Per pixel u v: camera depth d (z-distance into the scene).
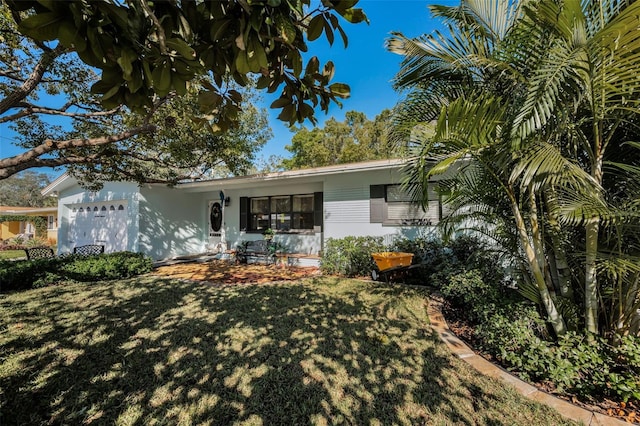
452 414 2.17
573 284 3.28
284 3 0.96
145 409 2.28
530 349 2.67
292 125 1.49
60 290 5.96
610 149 2.88
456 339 3.43
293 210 9.55
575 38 2.03
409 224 7.05
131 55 0.89
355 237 7.50
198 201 11.62
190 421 2.14
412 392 2.43
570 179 2.21
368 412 2.21
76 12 0.76
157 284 6.51
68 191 11.87
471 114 2.42
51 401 2.39
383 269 6.17
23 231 22.42
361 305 4.78
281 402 2.34
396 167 6.50
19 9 0.79
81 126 5.82
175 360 3.01
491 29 3.05
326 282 6.57
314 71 1.37
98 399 2.40
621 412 2.17
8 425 2.13
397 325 3.88
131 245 9.38
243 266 9.03
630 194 2.55
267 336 3.57
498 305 3.50
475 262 4.64
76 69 4.58
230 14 0.98
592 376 2.37
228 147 7.51
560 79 2.09
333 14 1.10
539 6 2.08
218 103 1.29
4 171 3.06
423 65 3.24
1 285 5.91
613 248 2.75
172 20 0.97
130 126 5.34
